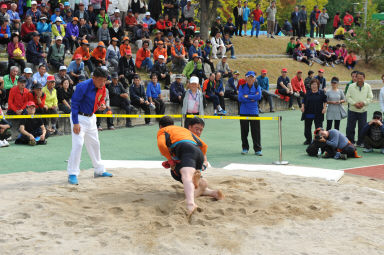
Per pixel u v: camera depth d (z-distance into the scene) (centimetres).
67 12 1773
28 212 500
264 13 3906
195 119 564
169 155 529
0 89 1212
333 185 687
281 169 852
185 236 434
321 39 2961
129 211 512
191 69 1783
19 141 1111
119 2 2011
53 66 1544
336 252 406
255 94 1017
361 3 4750
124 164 872
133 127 1423
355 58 2617
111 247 411
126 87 1568
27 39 1580
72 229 457
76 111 643
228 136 1288
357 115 1134
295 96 1869
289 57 2577
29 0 1755
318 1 4516
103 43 1617
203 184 562
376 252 408
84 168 862
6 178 721
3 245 411
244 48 2544
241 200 563
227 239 430
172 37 1964
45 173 772
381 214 529
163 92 1630
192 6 2269
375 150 1120
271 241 433
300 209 528
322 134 1016
